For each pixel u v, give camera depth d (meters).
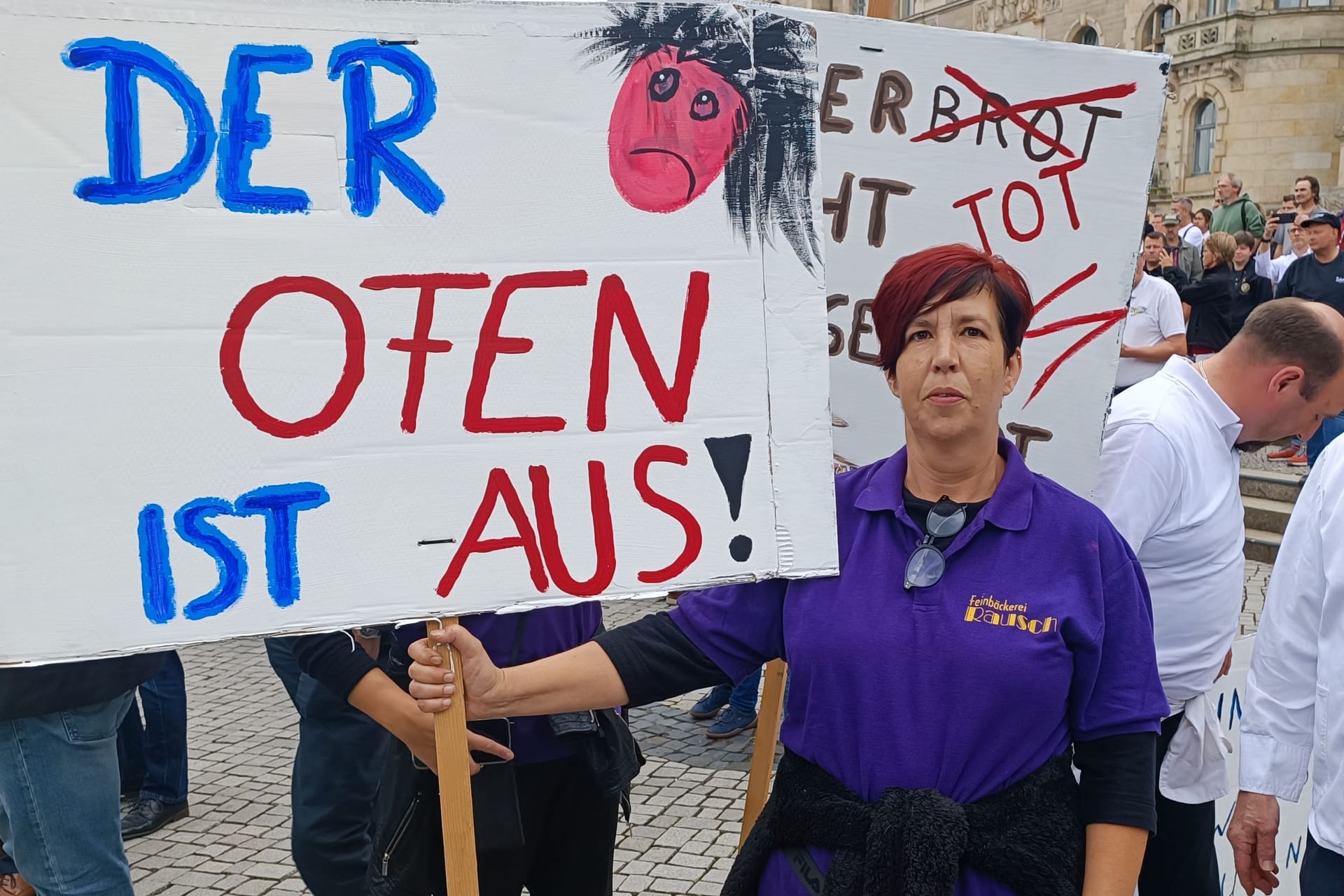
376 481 1.65
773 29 1.75
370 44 1.63
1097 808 1.65
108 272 1.56
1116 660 1.67
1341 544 2.10
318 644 2.14
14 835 2.42
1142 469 2.47
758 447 1.75
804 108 1.76
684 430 1.74
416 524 1.66
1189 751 2.56
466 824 1.68
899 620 1.66
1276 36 28.05
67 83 1.54
